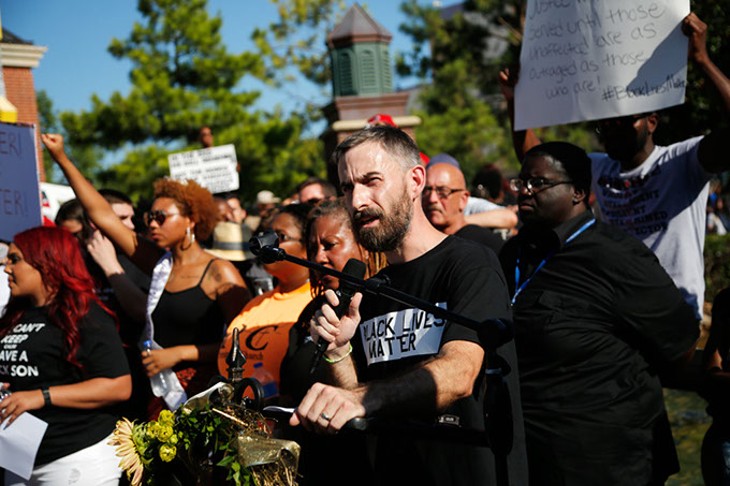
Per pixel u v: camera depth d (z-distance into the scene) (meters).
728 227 16.94
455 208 5.32
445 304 2.70
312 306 3.74
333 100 8.36
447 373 2.39
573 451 3.41
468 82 27.88
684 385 5.04
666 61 4.19
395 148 2.76
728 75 7.05
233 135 21.91
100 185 22.55
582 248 3.55
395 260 2.88
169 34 23.28
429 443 2.72
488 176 8.23
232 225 6.79
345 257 3.66
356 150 2.74
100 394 4.15
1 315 4.90
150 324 4.73
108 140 21.91
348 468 3.24
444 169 5.32
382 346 2.83
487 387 2.27
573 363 3.46
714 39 6.92
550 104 4.55
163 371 4.64
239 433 2.65
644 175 4.37
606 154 4.69
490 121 26.14
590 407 3.43
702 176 4.18
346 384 2.51
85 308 4.18
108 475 4.21
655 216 4.35
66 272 4.20
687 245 4.27
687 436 6.42
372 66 8.44
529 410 3.50
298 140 30.84
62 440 4.13
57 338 4.14
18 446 4.04
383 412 2.29
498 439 2.24
